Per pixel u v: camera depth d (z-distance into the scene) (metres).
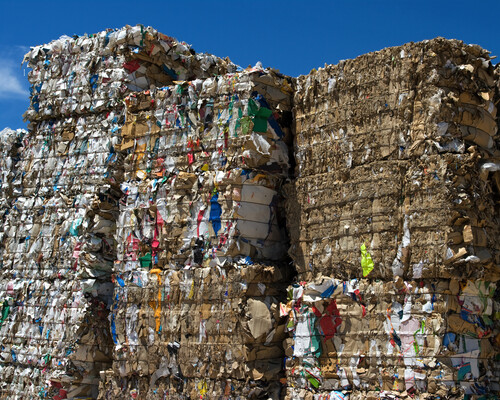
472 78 8.80
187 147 10.59
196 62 12.91
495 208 9.06
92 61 12.50
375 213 8.98
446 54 8.82
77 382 11.50
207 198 10.23
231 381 9.70
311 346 9.27
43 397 11.85
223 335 9.83
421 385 8.41
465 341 8.44
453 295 8.47
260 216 10.06
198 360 9.99
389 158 9.01
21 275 12.78
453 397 8.27
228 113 10.25
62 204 12.46
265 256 10.08
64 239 12.30
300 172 9.87
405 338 8.59
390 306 8.77
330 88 9.62
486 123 8.95
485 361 8.59
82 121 12.58
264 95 10.13
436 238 8.51
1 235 13.20
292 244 9.87
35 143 13.11
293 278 10.01
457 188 8.54
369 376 8.79
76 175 12.41
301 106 9.99
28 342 12.38
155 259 10.68
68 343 11.74
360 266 9.03
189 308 10.18
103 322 11.66
